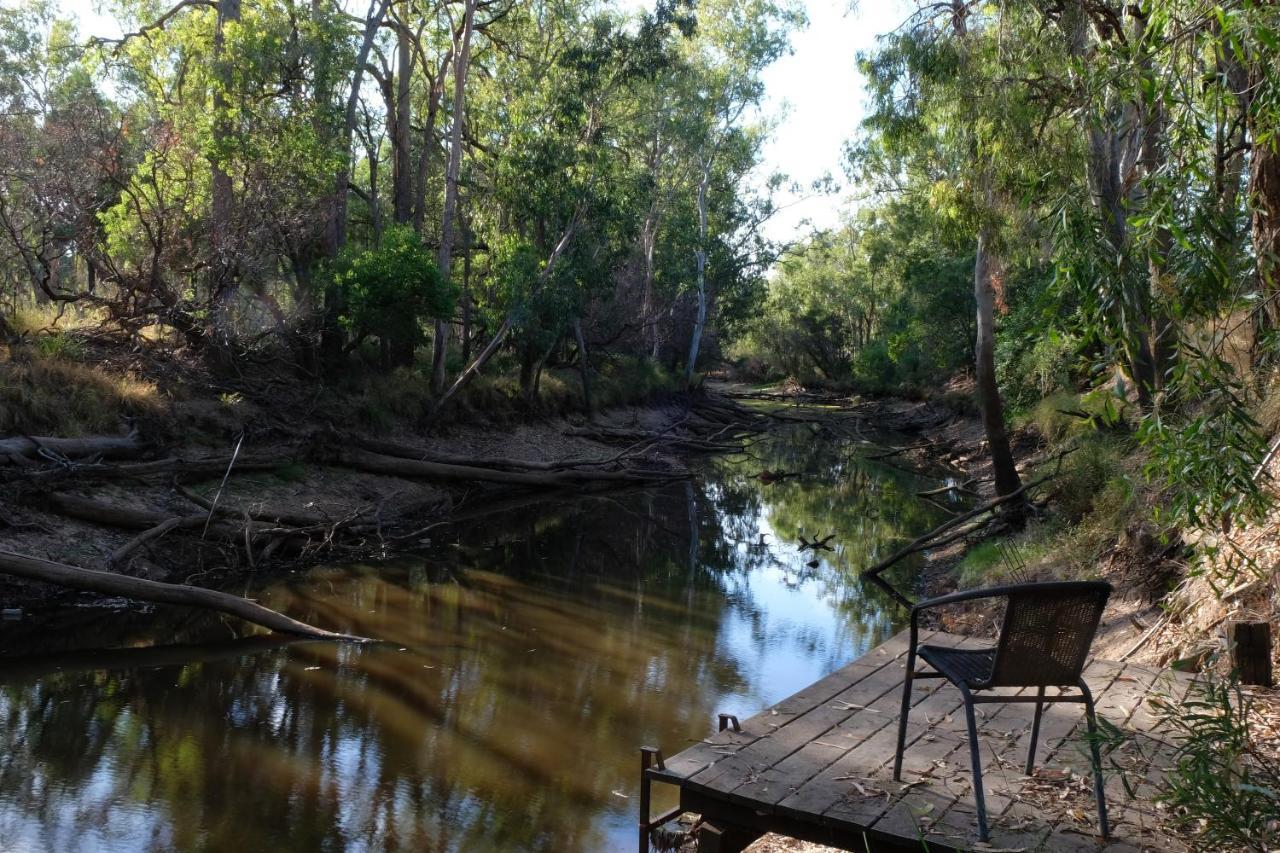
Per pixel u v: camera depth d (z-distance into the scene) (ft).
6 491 38.91
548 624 37.29
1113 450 41.81
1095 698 17.35
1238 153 20.21
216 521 44.68
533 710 27.61
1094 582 12.30
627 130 119.03
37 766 22.75
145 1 86.28
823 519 65.00
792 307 204.85
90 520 40.83
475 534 55.88
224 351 59.88
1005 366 70.74
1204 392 14.44
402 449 63.31
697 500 73.56
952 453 97.45
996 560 40.52
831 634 36.70
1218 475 13.65
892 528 61.00
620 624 37.65
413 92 96.37
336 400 66.28
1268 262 14.97
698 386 144.77
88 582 33.58
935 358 123.65
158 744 24.38
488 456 73.61
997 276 50.44
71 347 50.29
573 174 75.61
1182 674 18.75
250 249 58.18
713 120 128.57
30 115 58.59
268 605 37.83
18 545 37.01
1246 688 17.54
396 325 64.54
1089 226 14.94
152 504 44.21
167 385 53.47
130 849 18.94
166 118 60.03
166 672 29.99
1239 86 18.40
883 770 14.17
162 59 69.31
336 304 67.21
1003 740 15.37
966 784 13.67
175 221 57.93
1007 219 39.37
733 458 101.24
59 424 44.88
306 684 29.27
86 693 27.86
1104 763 14.35
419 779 22.68
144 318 56.08
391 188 98.53
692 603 41.70
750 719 16.37
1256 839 11.50
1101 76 17.11
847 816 12.61
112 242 55.77
